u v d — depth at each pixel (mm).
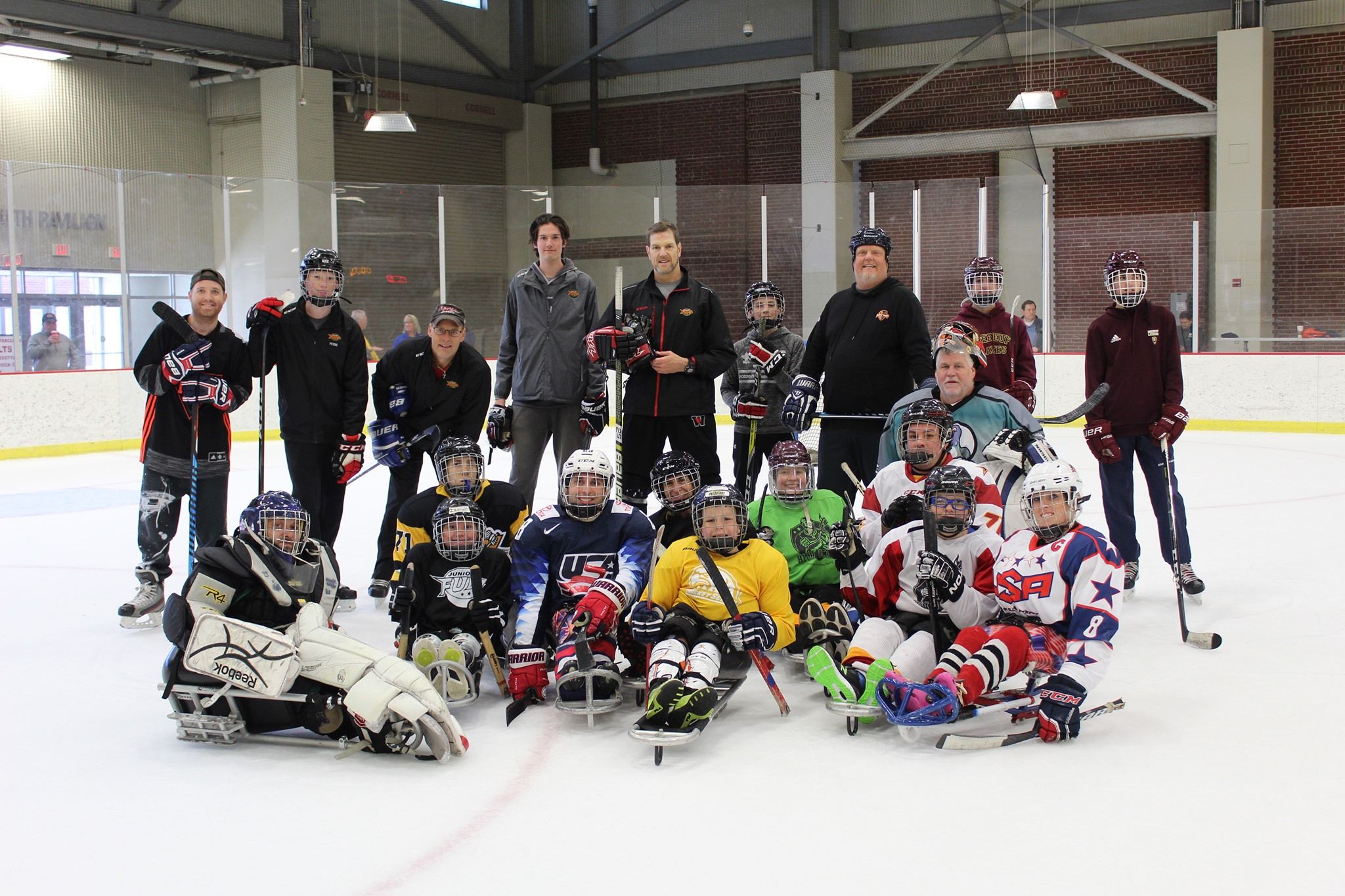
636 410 5152
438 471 4066
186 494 5047
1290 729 3496
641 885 2521
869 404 4957
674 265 5168
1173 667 4172
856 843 2719
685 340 5145
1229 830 2775
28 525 7500
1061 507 3439
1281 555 6137
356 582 5750
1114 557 3445
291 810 2971
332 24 17266
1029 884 2512
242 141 17297
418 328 12508
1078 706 3391
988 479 3936
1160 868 2580
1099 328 5234
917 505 3850
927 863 2613
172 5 15352
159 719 3744
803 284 13164
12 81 15508
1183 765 3203
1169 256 12430
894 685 3328
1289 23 15242
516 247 13031
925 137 17094
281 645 3248
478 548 3791
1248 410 12219
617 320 4965
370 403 12148
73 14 14469
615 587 3676
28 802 3049
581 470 3781
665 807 2955
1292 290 12070
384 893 2508
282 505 3385
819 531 4062
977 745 3346
